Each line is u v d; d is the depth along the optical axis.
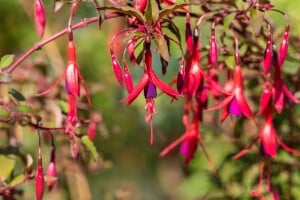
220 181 1.06
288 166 1.00
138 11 0.71
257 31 0.74
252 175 1.03
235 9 0.81
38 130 0.78
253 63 0.90
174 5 0.72
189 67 0.76
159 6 0.76
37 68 1.03
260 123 1.00
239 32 0.88
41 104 0.98
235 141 1.03
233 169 1.04
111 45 0.73
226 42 0.88
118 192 1.14
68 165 1.04
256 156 1.02
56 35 0.77
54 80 1.11
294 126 0.99
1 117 0.83
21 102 0.82
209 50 0.80
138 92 0.72
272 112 0.81
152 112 0.72
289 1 1.07
